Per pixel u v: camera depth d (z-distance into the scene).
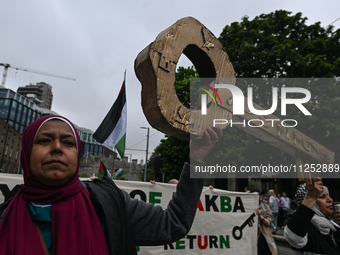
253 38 9.84
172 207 1.13
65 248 0.84
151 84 0.82
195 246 3.33
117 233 0.96
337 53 8.89
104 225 0.97
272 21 10.29
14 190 2.68
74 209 0.92
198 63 1.03
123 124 5.67
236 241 3.52
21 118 81.25
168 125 0.83
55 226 0.88
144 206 1.13
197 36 0.95
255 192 3.86
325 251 1.87
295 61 8.29
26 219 0.88
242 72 9.20
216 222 3.52
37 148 0.91
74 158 0.95
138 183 3.28
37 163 0.90
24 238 0.84
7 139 50.88
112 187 1.09
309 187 1.61
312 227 1.95
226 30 10.71
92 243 0.89
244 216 3.66
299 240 1.81
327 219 2.06
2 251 0.83
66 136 0.94
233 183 10.98
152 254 3.11
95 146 116.94
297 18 10.12
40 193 0.90
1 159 49.19
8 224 0.89
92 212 0.96
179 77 13.55
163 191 3.33
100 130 5.61
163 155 15.94
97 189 1.05
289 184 11.09
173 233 1.09
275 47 8.76
